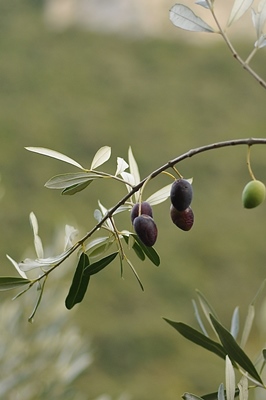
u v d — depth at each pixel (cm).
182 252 1479
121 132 1867
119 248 205
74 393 369
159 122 1942
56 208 1491
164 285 1352
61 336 379
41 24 2275
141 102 2011
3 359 362
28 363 363
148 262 1384
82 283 207
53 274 378
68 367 367
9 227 1400
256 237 1570
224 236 1557
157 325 1222
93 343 1147
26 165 1639
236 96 2066
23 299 374
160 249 1466
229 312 1358
